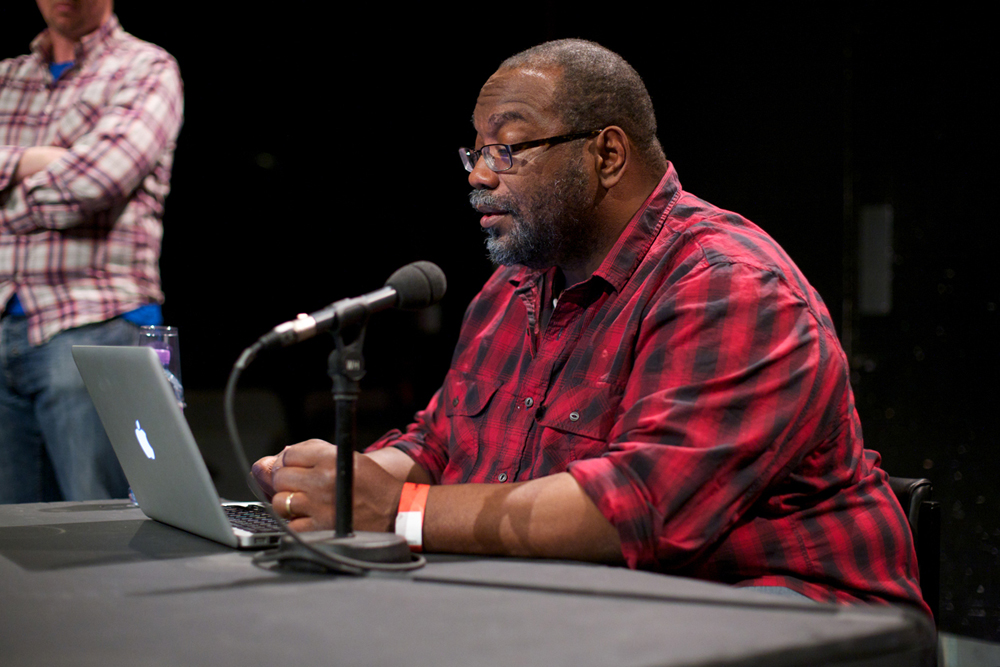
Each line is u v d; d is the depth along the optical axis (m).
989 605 3.01
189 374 4.36
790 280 1.40
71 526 1.43
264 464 1.61
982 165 3.08
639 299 1.49
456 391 1.76
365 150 4.46
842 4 3.37
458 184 4.48
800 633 0.79
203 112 4.28
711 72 3.70
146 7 4.13
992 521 3.04
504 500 1.22
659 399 1.27
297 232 4.47
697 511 1.20
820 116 3.45
